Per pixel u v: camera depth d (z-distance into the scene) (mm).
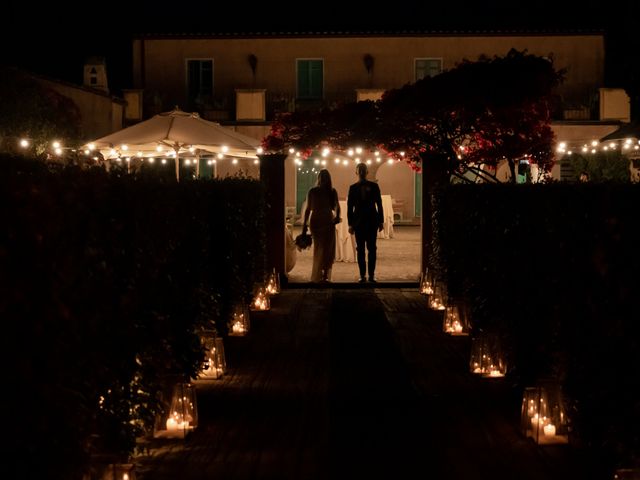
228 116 31516
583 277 5301
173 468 5508
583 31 32062
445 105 14930
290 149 16938
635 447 4664
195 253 8047
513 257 7562
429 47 32750
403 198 33156
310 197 15359
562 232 5855
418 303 13289
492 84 14727
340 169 32781
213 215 9609
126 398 5301
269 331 10750
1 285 3475
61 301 4105
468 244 10289
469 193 10305
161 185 6590
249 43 32906
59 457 3982
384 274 17281
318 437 6160
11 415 3555
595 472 5332
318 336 10375
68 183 4410
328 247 15391
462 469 5445
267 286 14188
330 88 33000
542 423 5980
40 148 16484
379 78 32875
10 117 17438
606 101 30234
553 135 15570
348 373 8297
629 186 4660
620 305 4680
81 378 4410
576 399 5484
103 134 26312
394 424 6488
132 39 32812
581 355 5355
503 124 15070
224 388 7699
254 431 6324
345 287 15375
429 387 7695
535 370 6980
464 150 16016
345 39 32844
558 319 5996
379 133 16047
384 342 9930
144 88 33000
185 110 32906
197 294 7684
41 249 3889
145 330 5898
